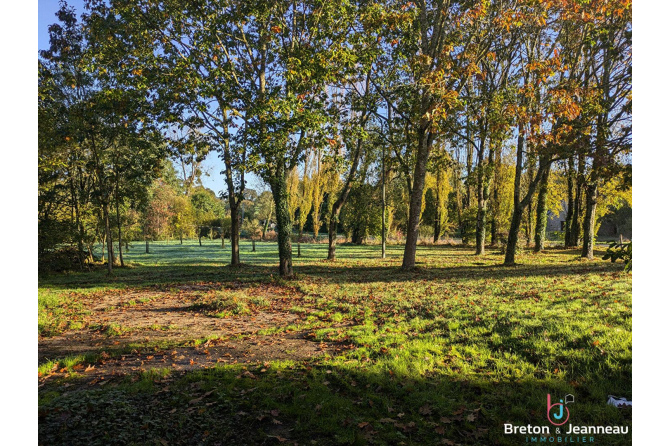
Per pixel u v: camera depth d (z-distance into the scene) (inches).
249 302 443.5
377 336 282.4
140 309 437.4
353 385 201.0
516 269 661.3
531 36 713.0
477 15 607.2
